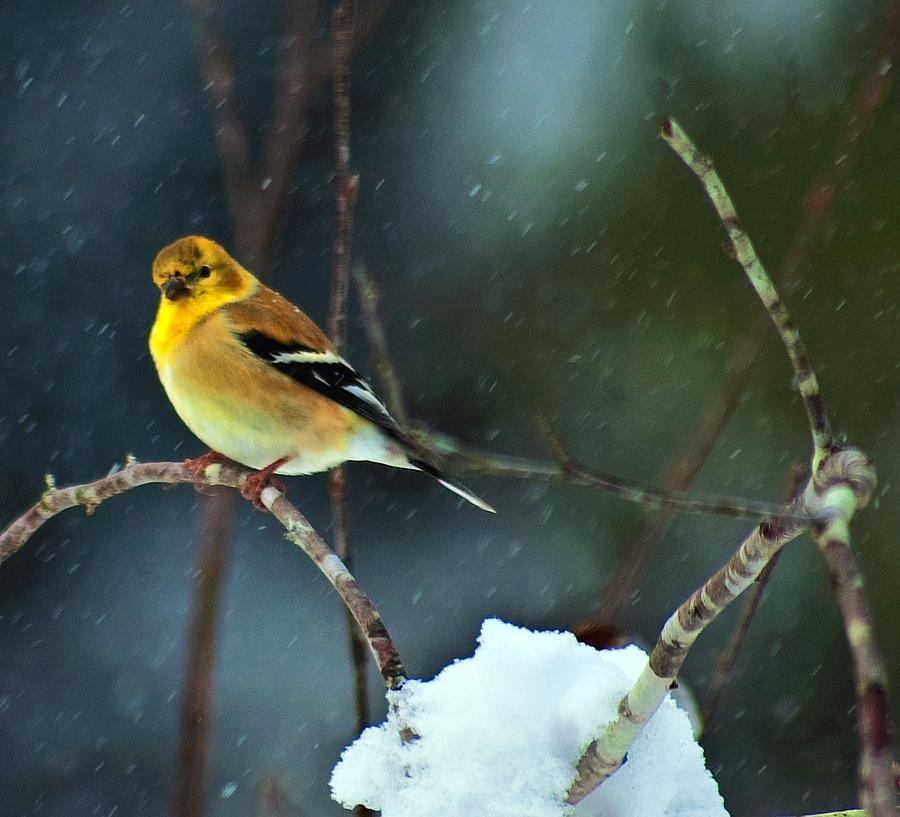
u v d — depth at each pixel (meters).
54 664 13.12
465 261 14.05
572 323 13.59
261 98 14.49
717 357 12.95
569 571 12.77
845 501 3.13
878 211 12.69
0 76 14.87
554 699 3.92
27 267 14.22
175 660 13.10
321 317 14.09
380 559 13.42
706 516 12.37
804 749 11.60
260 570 13.69
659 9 13.92
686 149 3.48
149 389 13.98
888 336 12.46
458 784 3.81
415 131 14.71
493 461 3.52
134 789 12.44
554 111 14.29
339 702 12.81
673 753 4.00
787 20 13.27
